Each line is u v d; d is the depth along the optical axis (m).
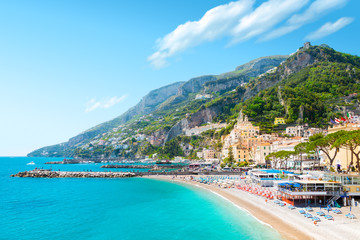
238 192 101.19
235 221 63.66
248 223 61.06
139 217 72.44
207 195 101.62
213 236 55.09
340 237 46.81
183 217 71.06
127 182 159.25
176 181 154.50
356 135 69.06
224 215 70.06
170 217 71.69
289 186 73.69
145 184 147.12
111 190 125.06
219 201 88.50
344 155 100.00
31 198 103.88
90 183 156.62
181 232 58.59
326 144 86.88
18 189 131.25
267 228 56.25
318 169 118.12
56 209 83.50
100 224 66.25
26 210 82.38
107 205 89.19
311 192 69.56
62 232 60.28
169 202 92.31
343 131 81.94
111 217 72.94
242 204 80.44
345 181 70.44
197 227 61.62
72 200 98.94
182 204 88.00
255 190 99.31
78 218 72.12
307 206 69.19
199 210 78.00
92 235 58.06
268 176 114.81
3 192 120.75
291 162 147.00
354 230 49.47
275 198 82.88
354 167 94.06
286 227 55.25
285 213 64.56
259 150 193.12
